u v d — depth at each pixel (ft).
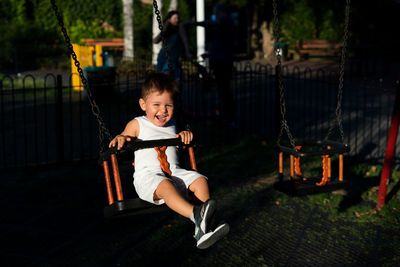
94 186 18.81
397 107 15.99
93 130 28.22
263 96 40.19
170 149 10.91
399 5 68.69
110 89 37.37
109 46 70.03
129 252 13.44
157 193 9.67
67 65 64.34
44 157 22.80
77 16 75.92
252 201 17.30
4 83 45.98
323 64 64.85
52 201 17.25
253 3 80.69
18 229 14.92
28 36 68.54
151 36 72.95
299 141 25.66
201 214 8.77
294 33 76.59
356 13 71.77
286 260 13.09
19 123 29.86
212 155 23.48
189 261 12.91
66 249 13.65
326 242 14.21
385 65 52.06
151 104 10.36
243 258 13.15
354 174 20.47
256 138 26.53
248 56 79.61
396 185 19.03
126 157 10.98
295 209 16.57
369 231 14.96
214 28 27.58
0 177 19.85
